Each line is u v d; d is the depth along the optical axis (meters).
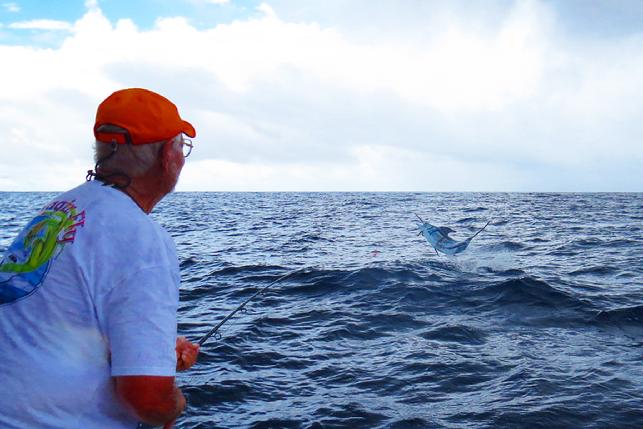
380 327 6.33
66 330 1.43
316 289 8.54
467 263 11.17
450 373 4.76
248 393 4.35
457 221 26.55
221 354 5.28
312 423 3.82
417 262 11.11
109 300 1.44
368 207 42.69
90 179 1.66
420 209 39.12
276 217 29.92
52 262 1.46
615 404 4.05
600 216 29.98
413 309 7.16
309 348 5.52
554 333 6.06
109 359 1.47
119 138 1.58
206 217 30.14
